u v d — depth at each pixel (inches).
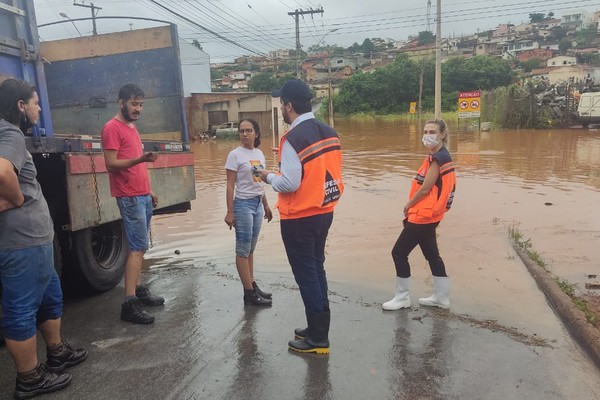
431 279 206.1
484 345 144.1
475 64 2448.3
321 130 135.5
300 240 135.3
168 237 299.3
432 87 2438.5
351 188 462.3
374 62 3951.8
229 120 1599.4
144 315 163.9
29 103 114.2
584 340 143.5
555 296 175.6
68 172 164.4
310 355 139.3
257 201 179.0
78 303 186.1
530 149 773.9
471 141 948.6
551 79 2903.5
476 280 202.5
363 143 1018.7
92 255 189.2
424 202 163.8
